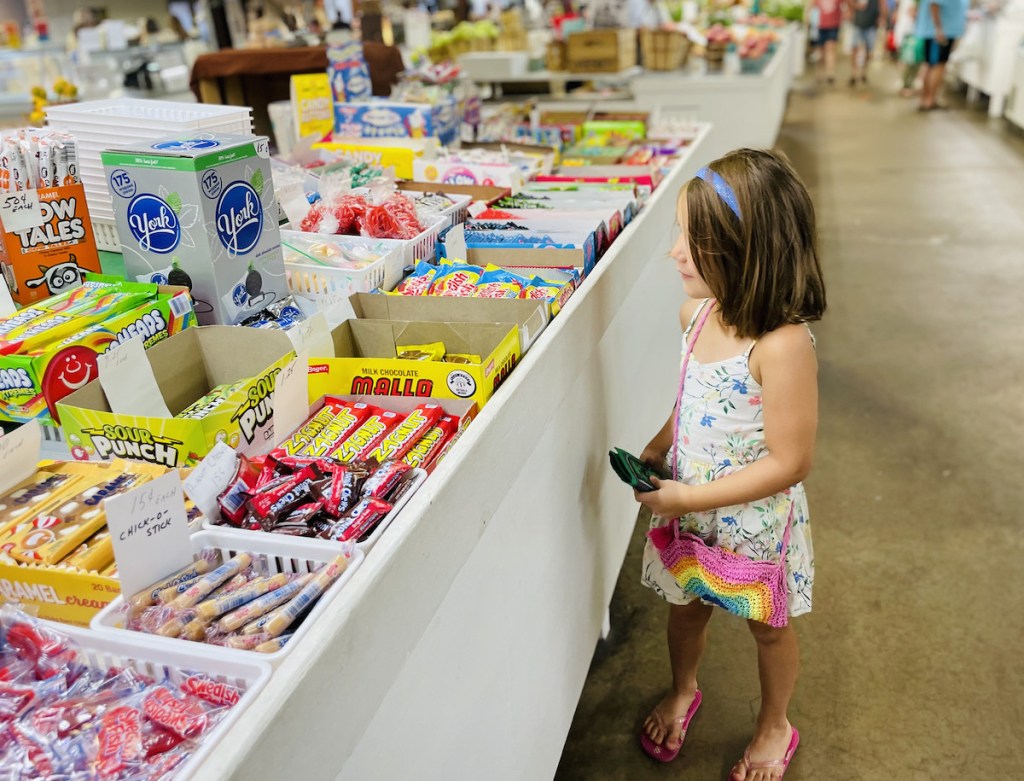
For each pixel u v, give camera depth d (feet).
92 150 6.06
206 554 3.27
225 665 2.63
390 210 6.14
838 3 39.73
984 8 30.96
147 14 19.77
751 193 4.50
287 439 4.14
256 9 17.80
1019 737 6.33
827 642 7.36
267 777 2.32
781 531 5.21
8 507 3.46
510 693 4.50
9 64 15.39
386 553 2.95
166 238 4.70
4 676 2.80
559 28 20.40
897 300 14.64
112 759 2.48
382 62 11.07
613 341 6.33
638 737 6.58
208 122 5.89
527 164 8.70
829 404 11.34
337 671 2.62
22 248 4.75
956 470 9.75
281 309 5.10
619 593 8.23
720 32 18.21
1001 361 12.24
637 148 10.14
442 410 4.27
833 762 6.22
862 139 27.43
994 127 28.09
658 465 5.88
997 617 7.53
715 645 7.47
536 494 4.72
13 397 3.99
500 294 5.18
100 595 3.10
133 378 4.02
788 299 4.62
